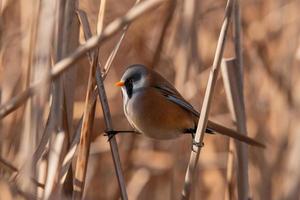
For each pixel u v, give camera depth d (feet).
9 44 26.89
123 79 23.36
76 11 20.80
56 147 19.60
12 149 24.40
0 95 25.26
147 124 23.07
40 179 19.74
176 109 23.12
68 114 20.22
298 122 27.63
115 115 31.45
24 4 25.23
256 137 29.68
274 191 28.43
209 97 19.22
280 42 29.96
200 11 30.63
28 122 20.53
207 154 30.14
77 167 19.44
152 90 22.94
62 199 19.43
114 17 31.91
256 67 30.48
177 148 29.71
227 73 22.54
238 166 22.68
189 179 19.62
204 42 30.48
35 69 18.03
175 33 29.81
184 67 28.22
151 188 30.27
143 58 31.81
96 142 30.45
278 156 28.60
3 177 21.26
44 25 17.80
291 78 29.12
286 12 30.04
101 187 30.17
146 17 31.89
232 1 18.76
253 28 30.83
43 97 18.47
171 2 27.30
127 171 29.78
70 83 20.36
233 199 23.08
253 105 30.22
